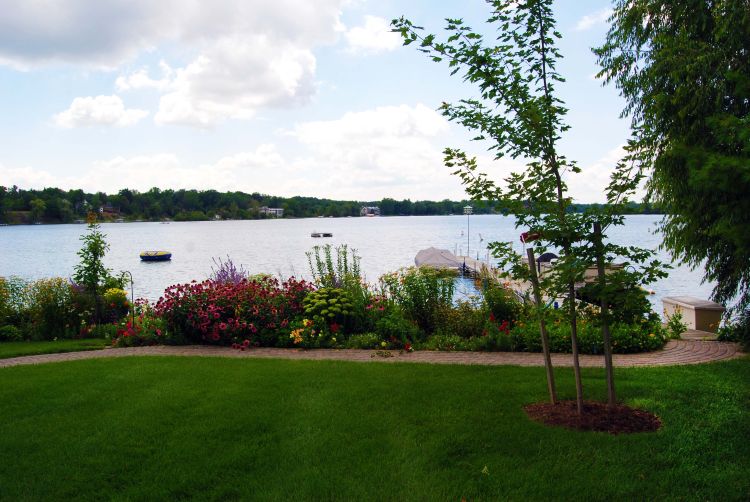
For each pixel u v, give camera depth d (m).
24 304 11.23
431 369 6.89
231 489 3.80
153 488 3.84
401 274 10.61
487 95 4.79
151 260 49.41
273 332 9.15
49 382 6.47
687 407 5.10
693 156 3.27
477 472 3.96
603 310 4.84
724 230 3.31
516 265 5.22
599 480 3.78
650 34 8.34
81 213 133.88
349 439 4.60
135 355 8.28
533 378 6.35
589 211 4.64
